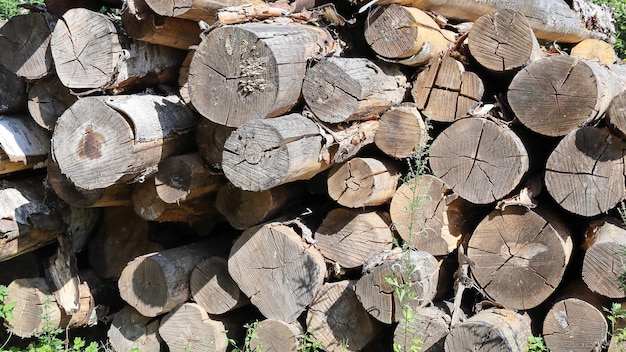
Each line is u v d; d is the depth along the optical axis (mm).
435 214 4035
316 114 3854
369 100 3895
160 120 4086
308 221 4336
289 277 4125
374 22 4125
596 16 6406
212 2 3939
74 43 4172
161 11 3885
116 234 5098
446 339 3684
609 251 3773
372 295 3916
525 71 3877
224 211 4348
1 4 6863
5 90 4672
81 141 4016
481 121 3941
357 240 4148
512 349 3572
